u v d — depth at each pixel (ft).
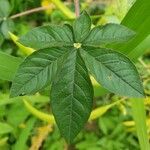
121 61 0.82
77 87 0.84
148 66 1.76
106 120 2.10
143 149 1.40
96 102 2.02
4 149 1.93
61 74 0.84
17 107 1.83
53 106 0.84
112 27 0.85
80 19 0.87
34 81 0.83
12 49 1.94
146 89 1.81
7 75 1.28
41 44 0.85
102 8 2.00
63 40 0.86
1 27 1.74
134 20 1.19
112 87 0.82
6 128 1.74
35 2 1.95
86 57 0.84
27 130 1.78
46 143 2.03
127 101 1.88
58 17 1.98
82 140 2.14
